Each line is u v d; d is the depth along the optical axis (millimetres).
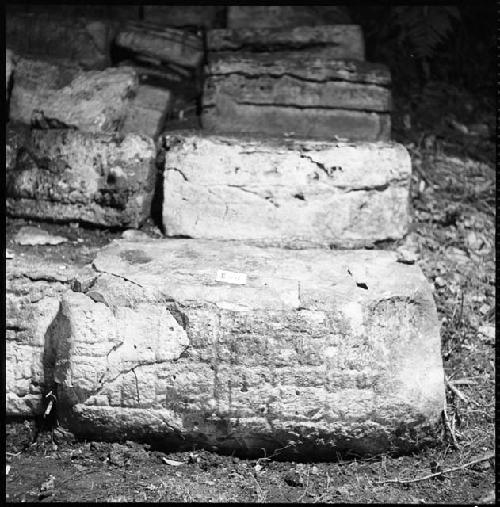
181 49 4398
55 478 3377
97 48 4375
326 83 4203
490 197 4176
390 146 3963
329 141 4020
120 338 3430
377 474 3412
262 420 3400
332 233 3877
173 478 3381
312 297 3432
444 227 4066
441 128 4430
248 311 3406
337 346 3406
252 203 3865
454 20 4672
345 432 3406
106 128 4062
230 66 4227
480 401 3594
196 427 3420
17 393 3557
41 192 3941
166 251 3670
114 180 3906
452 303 3822
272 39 4340
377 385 3408
